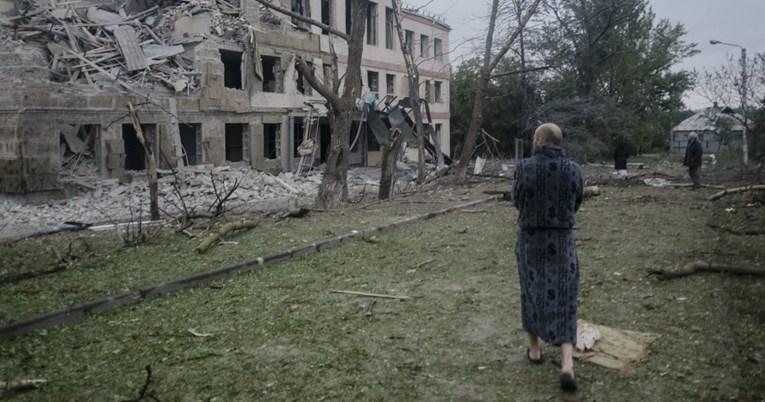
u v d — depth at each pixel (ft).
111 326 17.10
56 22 71.05
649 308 17.40
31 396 12.48
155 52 75.51
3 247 33.09
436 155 100.68
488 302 18.75
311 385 12.82
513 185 13.15
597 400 11.75
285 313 18.03
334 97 47.96
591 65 94.79
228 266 23.16
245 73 82.79
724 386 12.02
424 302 18.93
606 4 89.71
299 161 92.48
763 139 47.39
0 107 58.70
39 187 59.47
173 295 20.38
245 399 12.21
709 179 58.80
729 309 15.19
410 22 129.08
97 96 64.08
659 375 12.75
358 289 20.70
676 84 150.82
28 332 16.58
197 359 14.46
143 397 12.35
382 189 52.08
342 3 105.40
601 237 29.37
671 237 28.81
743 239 25.12
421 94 134.00
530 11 66.28
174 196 61.87
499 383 12.69
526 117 94.07
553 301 12.50
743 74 57.16
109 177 65.26
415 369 13.55
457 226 34.09
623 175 68.39
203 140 75.92
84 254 28.91
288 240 30.14
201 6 81.82
